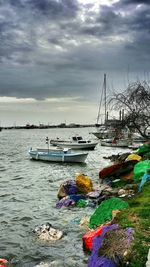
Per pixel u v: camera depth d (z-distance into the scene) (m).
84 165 37.81
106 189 19.39
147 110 30.11
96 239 10.27
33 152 42.94
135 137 62.75
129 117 30.34
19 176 29.70
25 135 149.88
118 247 8.98
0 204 18.70
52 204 18.45
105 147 63.06
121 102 30.61
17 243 12.57
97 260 8.98
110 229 10.15
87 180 20.27
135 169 21.34
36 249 11.95
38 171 33.06
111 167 24.84
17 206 18.19
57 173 31.62
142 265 8.20
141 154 30.39
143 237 9.32
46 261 10.99
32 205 18.34
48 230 13.34
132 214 11.55
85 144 57.34
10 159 45.00
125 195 17.31
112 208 13.18
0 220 15.53
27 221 15.34
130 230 9.73
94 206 17.31
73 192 19.58
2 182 26.34
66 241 12.53
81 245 12.09
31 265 10.78
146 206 12.73
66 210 16.91
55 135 147.00
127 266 8.36
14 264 10.86
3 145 78.12
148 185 16.53
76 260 10.91
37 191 22.44
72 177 29.00
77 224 14.49
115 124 32.94
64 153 41.03
